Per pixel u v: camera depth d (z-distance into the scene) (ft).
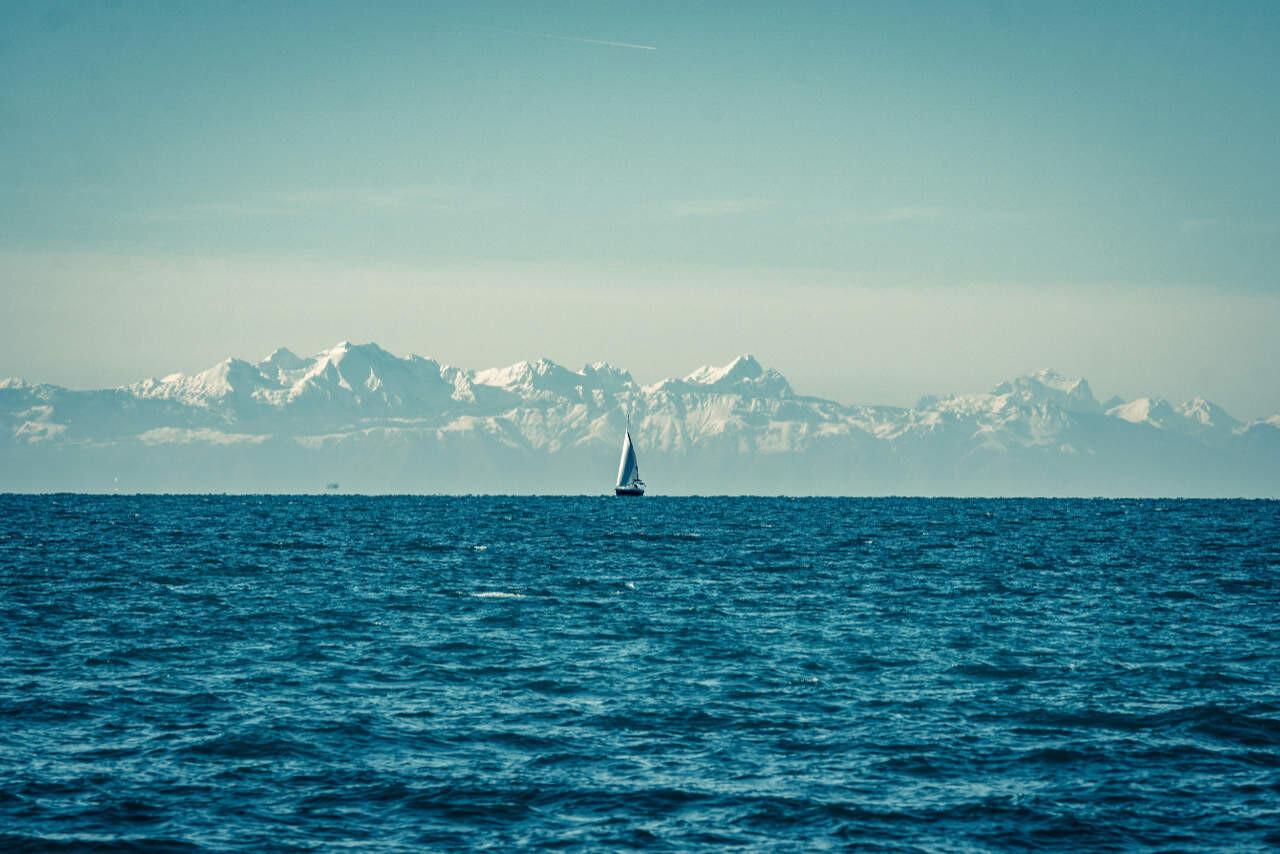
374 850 124.67
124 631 254.68
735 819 133.90
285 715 177.37
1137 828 131.54
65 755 155.22
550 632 261.44
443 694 194.18
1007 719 178.19
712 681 205.87
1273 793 143.33
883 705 187.62
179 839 127.03
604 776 148.77
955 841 127.95
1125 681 206.49
